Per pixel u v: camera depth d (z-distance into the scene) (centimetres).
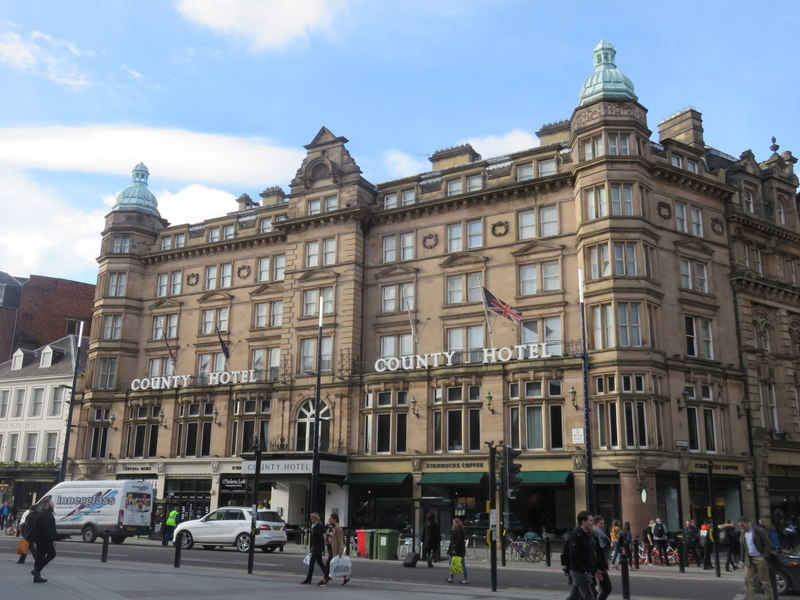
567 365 4172
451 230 4891
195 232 6081
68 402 6378
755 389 4491
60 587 1783
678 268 4359
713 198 4706
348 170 5281
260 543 3534
